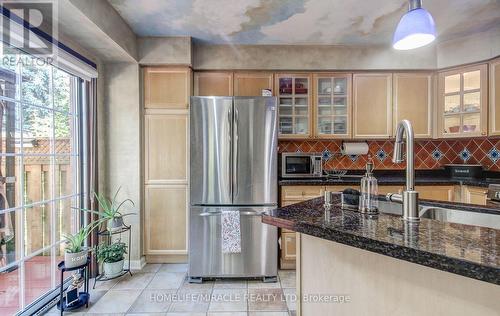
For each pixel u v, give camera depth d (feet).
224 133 8.07
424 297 2.71
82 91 7.94
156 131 9.21
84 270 6.81
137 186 8.96
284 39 9.23
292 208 4.10
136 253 8.93
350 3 7.00
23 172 6.25
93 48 7.73
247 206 8.14
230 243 7.97
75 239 6.59
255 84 9.89
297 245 4.14
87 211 7.66
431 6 7.20
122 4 6.99
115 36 7.37
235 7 7.17
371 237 2.62
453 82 9.62
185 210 9.21
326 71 9.93
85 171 7.93
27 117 6.34
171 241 9.21
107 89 8.88
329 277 3.68
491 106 8.86
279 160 10.56
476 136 9.14
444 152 10.83
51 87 7.04
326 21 7.96
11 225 5.97
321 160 10.03
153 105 9.20
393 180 9.59
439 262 2.14
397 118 9.95
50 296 6.84
